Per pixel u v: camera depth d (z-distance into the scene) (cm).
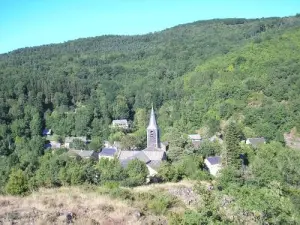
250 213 1875
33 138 10431
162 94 13462
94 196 2416
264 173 4431
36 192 2666
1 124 11119
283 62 11738
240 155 5547
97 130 11775
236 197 2075
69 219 1878
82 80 15100
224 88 11106
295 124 8588
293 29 14725
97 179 3825
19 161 8300
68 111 12950
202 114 10856
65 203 2180
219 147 6291
